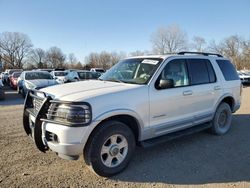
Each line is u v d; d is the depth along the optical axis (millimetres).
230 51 71500
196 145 5465
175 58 5066
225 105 6250
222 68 6266
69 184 3756
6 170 4184
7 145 5340
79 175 4043
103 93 3939
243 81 24422
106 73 5488
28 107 4594
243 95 14430
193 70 5418
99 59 82562
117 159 4113
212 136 6098
